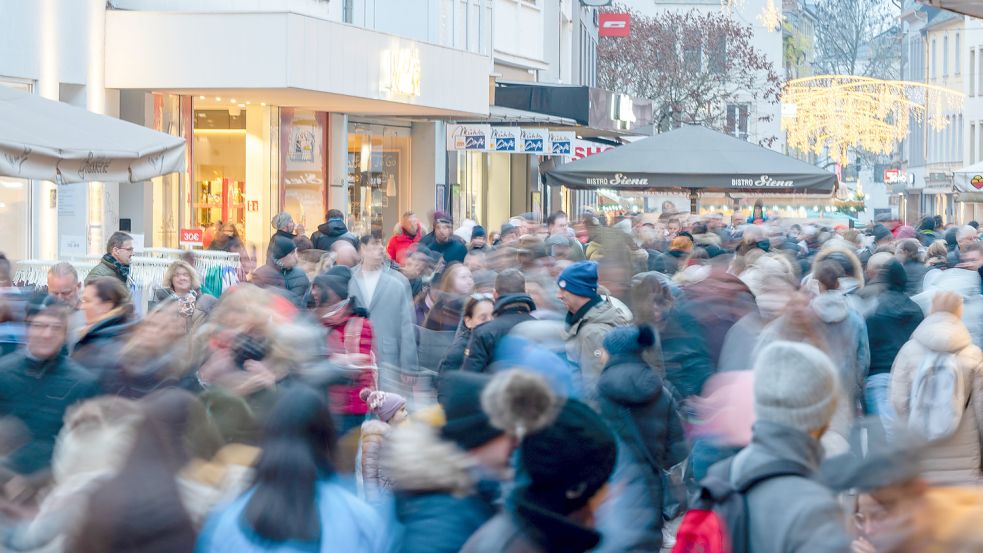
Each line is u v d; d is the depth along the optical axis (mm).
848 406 11070
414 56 29469
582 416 5285
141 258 18469
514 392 5344
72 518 5887
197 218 29078
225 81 25062
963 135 101125
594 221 27922
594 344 11461
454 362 13180
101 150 14930
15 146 13922
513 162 50094
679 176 27234
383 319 14945
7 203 22344
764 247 24469
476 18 41125
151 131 16375
